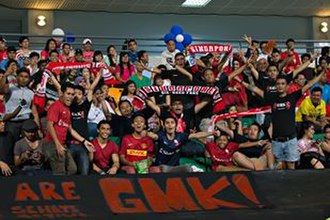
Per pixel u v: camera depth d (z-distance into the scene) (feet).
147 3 64.59
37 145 25.80
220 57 41.55
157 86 31.48
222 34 69.41
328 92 39.17
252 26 70.23
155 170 26.21
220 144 28.99
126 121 31.22
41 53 40.60
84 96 30.66
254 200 20.36
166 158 27.61
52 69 31.50
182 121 30.09
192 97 32.37
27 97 30.32
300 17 71.26
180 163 29.01
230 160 28.81
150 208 19.65
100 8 65.31
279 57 42.91
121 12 66.90
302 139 29.89
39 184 19.83
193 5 65.87
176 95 32.32
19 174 24.67
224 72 37.99
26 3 62.95
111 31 66.64
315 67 42.96
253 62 38.68
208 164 29.35
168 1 64.34
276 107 28.71
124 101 31.42
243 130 32.32
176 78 35.17
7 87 30.04
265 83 35.40
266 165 28.81
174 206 19.89
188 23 68.69
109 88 37.73
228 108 35.14
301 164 28.91
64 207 19.27
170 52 41.70
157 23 67.92
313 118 35.17
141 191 20.15
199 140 29.71
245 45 51.55
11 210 18.94
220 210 19.97
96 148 26.63
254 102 36.11
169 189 20.42
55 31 48.24
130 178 20.43
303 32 71.46
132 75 38.55
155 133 28.55
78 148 25.94
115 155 26.84
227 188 20.76
